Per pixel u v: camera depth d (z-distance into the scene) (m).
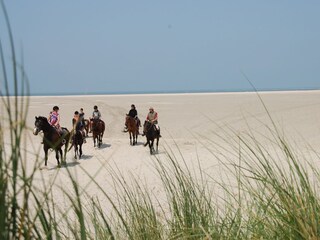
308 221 2.60
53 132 15.29
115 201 7.77
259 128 26.20
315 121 29.17
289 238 2.65
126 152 20.55
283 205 2.87
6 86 1.36
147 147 22.05
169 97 75.06
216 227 3.07
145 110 44.75
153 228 3.19
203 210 3.36
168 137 25.97
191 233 2.92
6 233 1.38
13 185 1.41
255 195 3.16
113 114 41.31
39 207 1.61
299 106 42.03
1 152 1.42
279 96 68.88
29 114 41.81
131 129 23.14
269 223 2.84
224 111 40.56
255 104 47.44
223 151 17.12
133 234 3.14
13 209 1.42
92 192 10.50
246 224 3.11
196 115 37.88
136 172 14.09
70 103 56.56
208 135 24.30
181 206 3.31
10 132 1.39
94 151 21.14
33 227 1.56
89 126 26.33
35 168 1.50
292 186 2.92
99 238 3.14
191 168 14.20
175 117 36.97
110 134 28.98
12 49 1.32
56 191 7.16
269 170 3.13
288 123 28.81
